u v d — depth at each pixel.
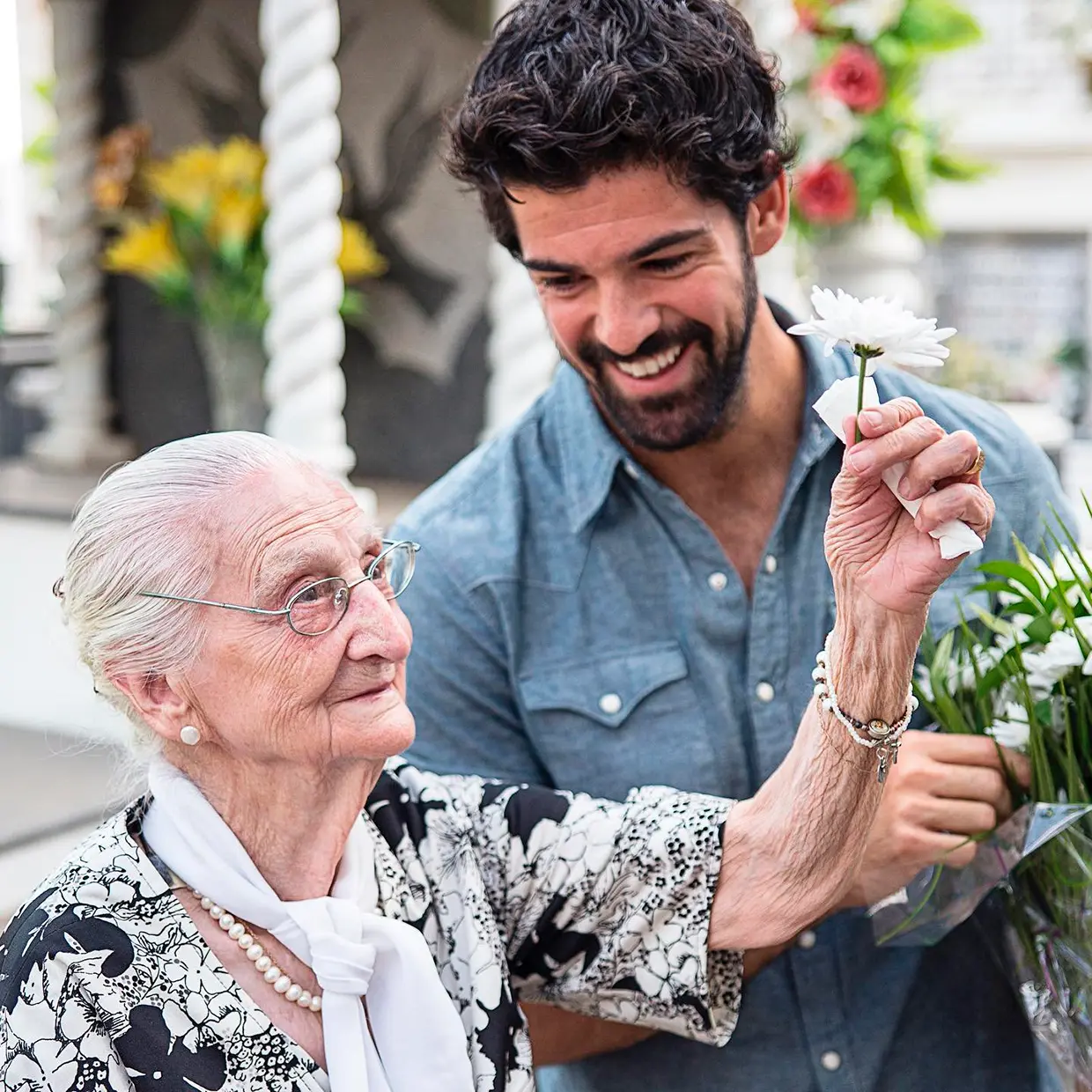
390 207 4.12
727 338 1.36
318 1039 1.16
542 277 1.35
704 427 1.39
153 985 1.11
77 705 2.99
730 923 1.29
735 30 1.34
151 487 1.13
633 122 1.23
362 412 4.27
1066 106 5.45
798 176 3.21
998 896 1.46
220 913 1.16
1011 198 5.55
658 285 1.31
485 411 4.14
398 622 1.17
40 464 4.53
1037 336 5.63
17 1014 1.09
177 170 3.94
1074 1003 1.33
